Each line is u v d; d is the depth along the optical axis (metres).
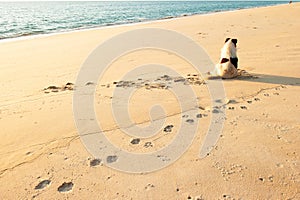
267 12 19.22
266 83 4.68
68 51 8.48
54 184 2.40
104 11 50.16
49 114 3.79
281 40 8.24
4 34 15.45
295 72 5.16
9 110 3.97
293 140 2.93
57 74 5.83
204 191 2.27
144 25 16.33
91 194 2.27
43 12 46.59
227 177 2.42
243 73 5.27
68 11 50.91
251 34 9.88
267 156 2.68
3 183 2.42
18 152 2.87
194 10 48.44
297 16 15.30
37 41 11.19
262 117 3.47
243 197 2.18
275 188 2.26
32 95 4.58
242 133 3.11
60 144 3.01
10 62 7.20
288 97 4.05
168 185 2.36
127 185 2.37
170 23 16.39
